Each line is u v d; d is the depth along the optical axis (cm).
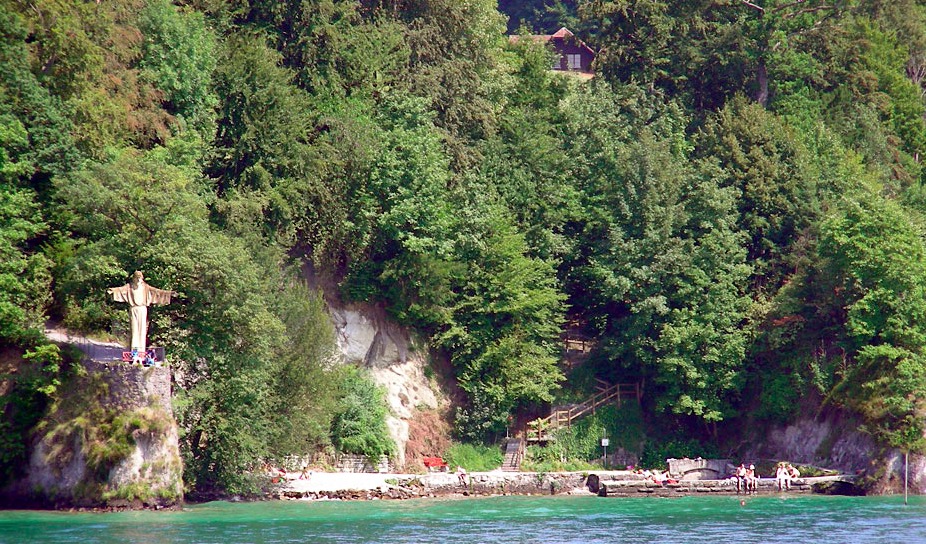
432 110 14212
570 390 14300
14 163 9819
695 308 13938
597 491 12619
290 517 9481
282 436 10844
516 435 13838
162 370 9556
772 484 12500
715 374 13938
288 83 13012
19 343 9644
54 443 9319
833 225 13525
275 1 13312
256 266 10600
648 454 14062
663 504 11294
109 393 9394
